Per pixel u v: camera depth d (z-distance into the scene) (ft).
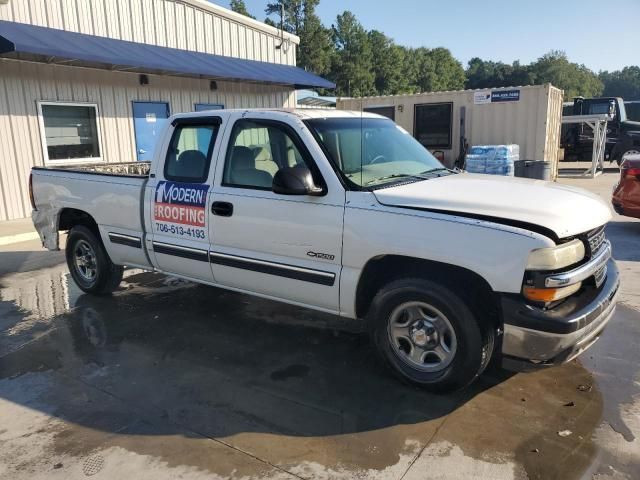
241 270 14.29
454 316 11.17
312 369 13.42
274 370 13.42
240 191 14.05
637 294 18.60
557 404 11.54
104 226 17.85
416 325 11.96
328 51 242.17
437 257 11.02
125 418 11.32
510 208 11.01
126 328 16.44
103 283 19.01
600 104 68.90
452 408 11.46
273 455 9.95
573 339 10.49
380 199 11.91
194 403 11.87
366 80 258.98
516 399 11.78
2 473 9.59
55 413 11.59
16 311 18.22
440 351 11.75
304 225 12.83
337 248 12.39
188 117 15.58
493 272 10.53
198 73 41.70
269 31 56.59
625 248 25.00
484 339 11.19
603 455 9.75
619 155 67.05
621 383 12.44
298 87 57.36
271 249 13.56
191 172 15.38
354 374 13.12
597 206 12.25
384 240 11.62
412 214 11.39
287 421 11.07
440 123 45.98
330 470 9.48
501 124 43.62
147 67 37.93
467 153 45.24
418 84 351.25
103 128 40.88
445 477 9.21
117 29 41.60
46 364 14.03
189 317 17.25
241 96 53.06
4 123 34.91
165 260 16.21
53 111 37.78
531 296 10.39
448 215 11.08
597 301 11.19
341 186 12.39
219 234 14.56
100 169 22.00
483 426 10.74
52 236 19.81
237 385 12.67
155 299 19.12
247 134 14.25
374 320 12.37
